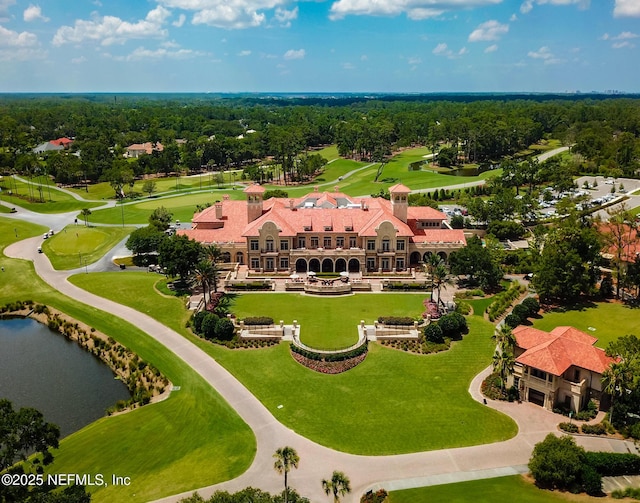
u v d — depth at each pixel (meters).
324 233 130.88
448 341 97.06
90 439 70.69
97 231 172.88
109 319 108.88
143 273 136.12
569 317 106.62
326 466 65.06
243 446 68.94
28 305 120.12
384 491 59.47
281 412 76.69
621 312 108.62
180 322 106.38
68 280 133.00
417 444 69.69
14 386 87.31
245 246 133.62
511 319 101.25
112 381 89.62
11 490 53.16
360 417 75.56
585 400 77.06
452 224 171.62
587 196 187.62
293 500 54.00
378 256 129.75
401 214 135.75
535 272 116.38
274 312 109.44
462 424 73.94
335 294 119.19
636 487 60.78
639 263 112.94
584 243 114.81
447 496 58.50
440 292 120.56
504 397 80.25
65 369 93.62
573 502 57.47
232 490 60.72
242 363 90.62
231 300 116.12
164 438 70.88
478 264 119.19
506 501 57.44
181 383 84.50
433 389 82.81
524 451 68.25
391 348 95.31
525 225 176.25
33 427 55.50
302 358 90.88
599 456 63.03
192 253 120.06
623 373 71.06
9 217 199.88
